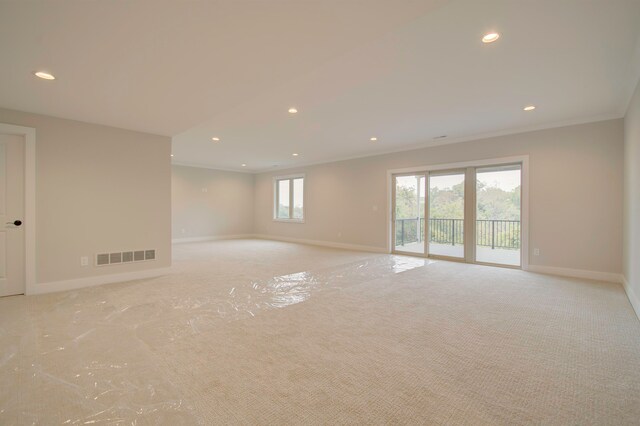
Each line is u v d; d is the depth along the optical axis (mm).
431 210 6555
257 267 5480
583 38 2506
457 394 1807
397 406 1695
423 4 1764
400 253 7055
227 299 3594
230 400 1740
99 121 4090
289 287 4133
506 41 2557
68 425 1541
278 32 2062
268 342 2484
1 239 3643
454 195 6203
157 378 1957
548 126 4969
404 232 7008
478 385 1899
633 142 3564
